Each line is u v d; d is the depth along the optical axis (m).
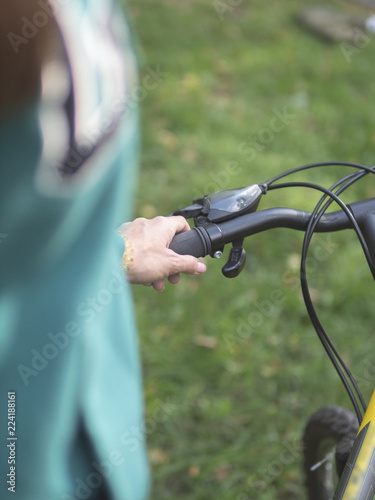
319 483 1.65
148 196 3.39
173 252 1.10
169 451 2.29
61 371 0.88
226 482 2.19
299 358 2.63
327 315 2.81
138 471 1.05
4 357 0.85
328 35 5.32
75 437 0.96
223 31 5.26
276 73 4.71
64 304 0.83
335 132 4.09
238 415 2.41
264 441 2.32
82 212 0.77
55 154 0.71
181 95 4.26
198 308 2.80
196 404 2.45
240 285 2.91
